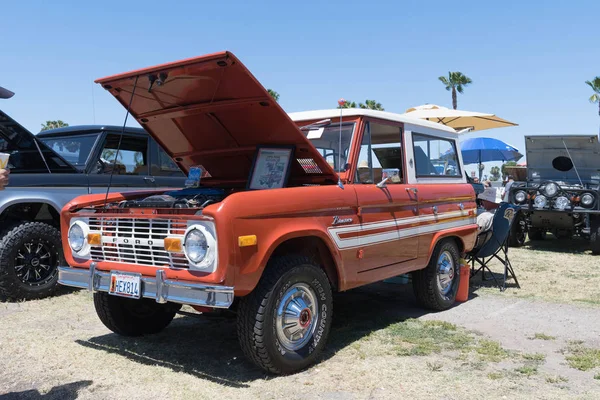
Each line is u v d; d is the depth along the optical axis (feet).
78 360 13.39
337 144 15.55
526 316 18.16
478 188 33.83
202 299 10.93
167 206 13.07
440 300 18.71
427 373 12.51
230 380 12.05
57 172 21.59
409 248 16.79
